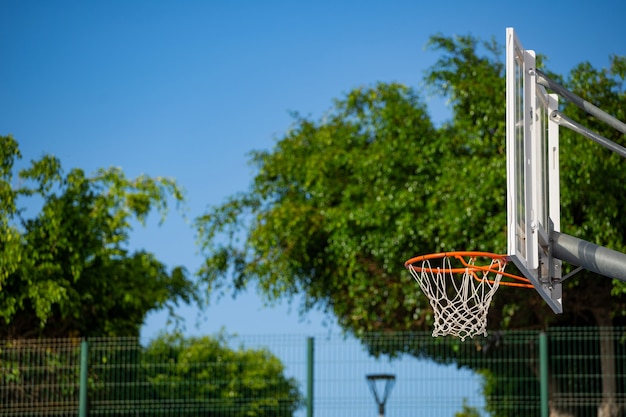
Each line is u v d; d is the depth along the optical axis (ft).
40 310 65.21
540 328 68.13
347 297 71.00
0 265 64.95
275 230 70.69
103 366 57.52
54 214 67.46
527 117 29.84
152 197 75.77
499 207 64.28
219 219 75.25
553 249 31.04
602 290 67.10
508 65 27.58
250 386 60.23
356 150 71.15
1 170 68.69
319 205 71.41
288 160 74.33
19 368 58.59
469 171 64.49
